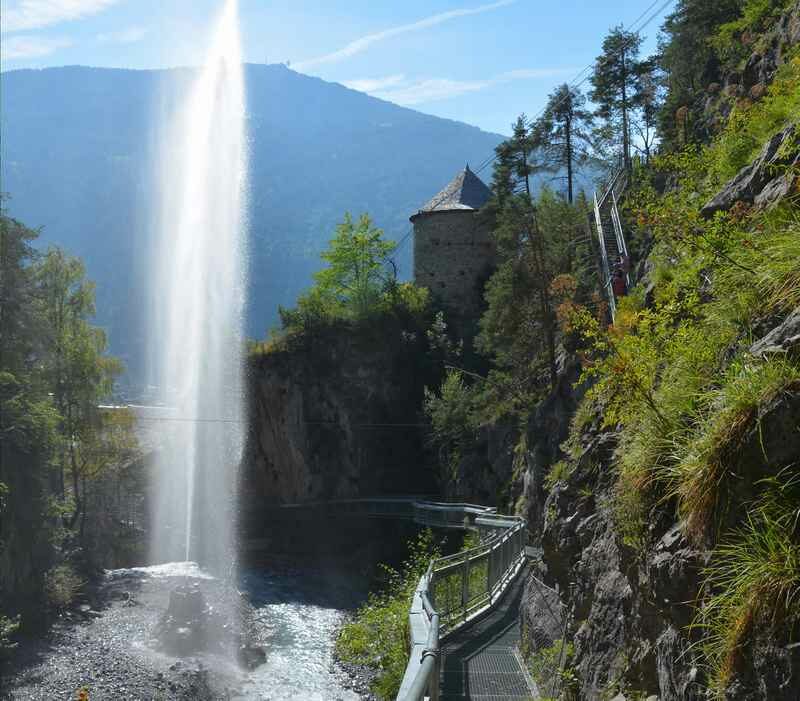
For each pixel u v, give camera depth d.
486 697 11.09
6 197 43.47
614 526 7.02
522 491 40.06
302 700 25.97
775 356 4.45
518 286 41.66
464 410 57.44
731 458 4.34
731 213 7.51
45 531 38.78
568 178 59.97
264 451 70.81
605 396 10.20
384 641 26.02
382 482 70.69
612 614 7.90
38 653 30.62
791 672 3.51
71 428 50.03
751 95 15.84
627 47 55.97
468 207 79.19
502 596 19.02
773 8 21.48
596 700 7.61
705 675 4.41
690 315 7.73
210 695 26.83
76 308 52.56
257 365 71.19
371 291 77.62
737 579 3.98
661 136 34.06
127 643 32.34
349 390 72.25
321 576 52.16
